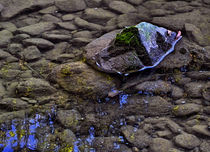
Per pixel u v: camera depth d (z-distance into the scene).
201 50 4.24
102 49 3.95
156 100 3.55
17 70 4.10
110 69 3.77
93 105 3.53
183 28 5.03
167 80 3.88
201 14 5.60
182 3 6.11
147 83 3.79
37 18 5.54
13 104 3.41
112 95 3.62
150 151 2.86
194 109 3.33
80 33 5.06
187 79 3.87
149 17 5.55
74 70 3.78
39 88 3.62
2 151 2.84
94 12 5.70
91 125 3.23
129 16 5.53
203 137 2.96
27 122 3.22
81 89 3.65
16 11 5.56
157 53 4.04
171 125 3.13
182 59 4.11
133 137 3.02
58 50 4.61
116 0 6.19
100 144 2.96
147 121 3.25
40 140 2.99
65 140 2.98
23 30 5.00
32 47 4.55
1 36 4.82
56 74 3.82
